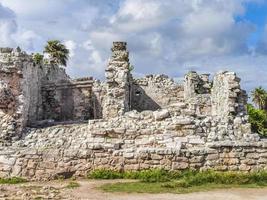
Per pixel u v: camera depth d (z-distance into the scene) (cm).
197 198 1695
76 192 1830
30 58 3262
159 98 4494
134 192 1827
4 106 2839
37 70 3559
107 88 3412
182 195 1759
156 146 2394
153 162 2281
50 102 3900
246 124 2559
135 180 2175
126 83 3431
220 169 2283
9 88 2881
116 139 2464
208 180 2058
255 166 2302
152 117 2514
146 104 4494
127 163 2302
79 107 3981
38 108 3581
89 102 3997
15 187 2005
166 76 4550
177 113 2552
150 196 1739
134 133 2469
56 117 3897
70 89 3994
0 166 2345
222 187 1942
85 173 2302
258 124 4781
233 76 2711
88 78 3975
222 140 2406
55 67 4381
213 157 2297
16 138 2767
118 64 3422
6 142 2730
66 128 2753
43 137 2719
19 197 1714
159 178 2138
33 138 2736
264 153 2320
